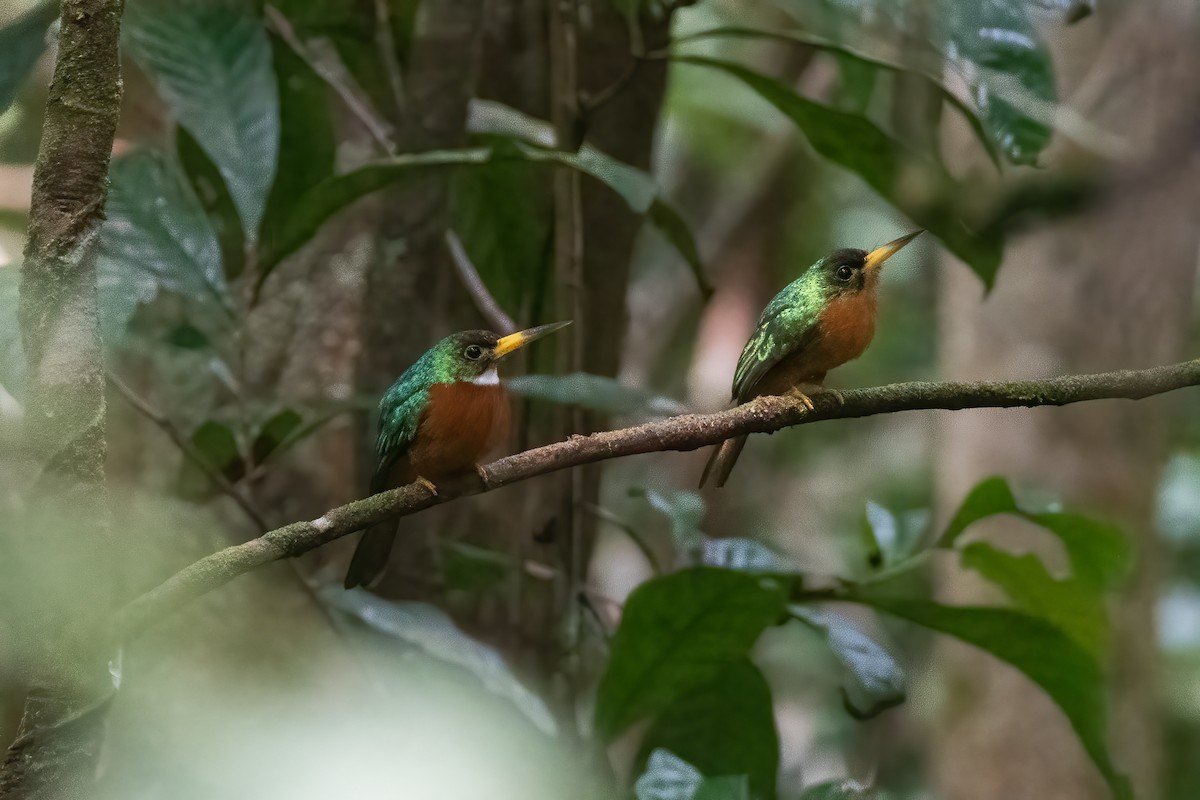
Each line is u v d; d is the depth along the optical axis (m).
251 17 7.09
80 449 3.84
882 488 15.75
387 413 6.17
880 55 9.27
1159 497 10.87
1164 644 13.54
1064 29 10.42
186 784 4.68
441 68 7.89
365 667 6.39
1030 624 6.41
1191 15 10.14
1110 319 10.49
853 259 6.73
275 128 6.95
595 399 6.39
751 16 14.45
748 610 6.13
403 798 3.88
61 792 3.66
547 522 7.79
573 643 7.70
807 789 5.83
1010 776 10.64
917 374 15.73
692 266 7.57
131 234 6.52
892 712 12.90
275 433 6.98
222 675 6.48
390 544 6.26
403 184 7.96
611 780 6.50
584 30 8.55
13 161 7.57
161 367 7.56
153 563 5.95
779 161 15.20
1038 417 10.63
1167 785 13.01
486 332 6.19
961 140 10.30
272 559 4.47
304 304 7.84
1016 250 10.62
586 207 8.51
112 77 4.04
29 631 3.37
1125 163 10.07
